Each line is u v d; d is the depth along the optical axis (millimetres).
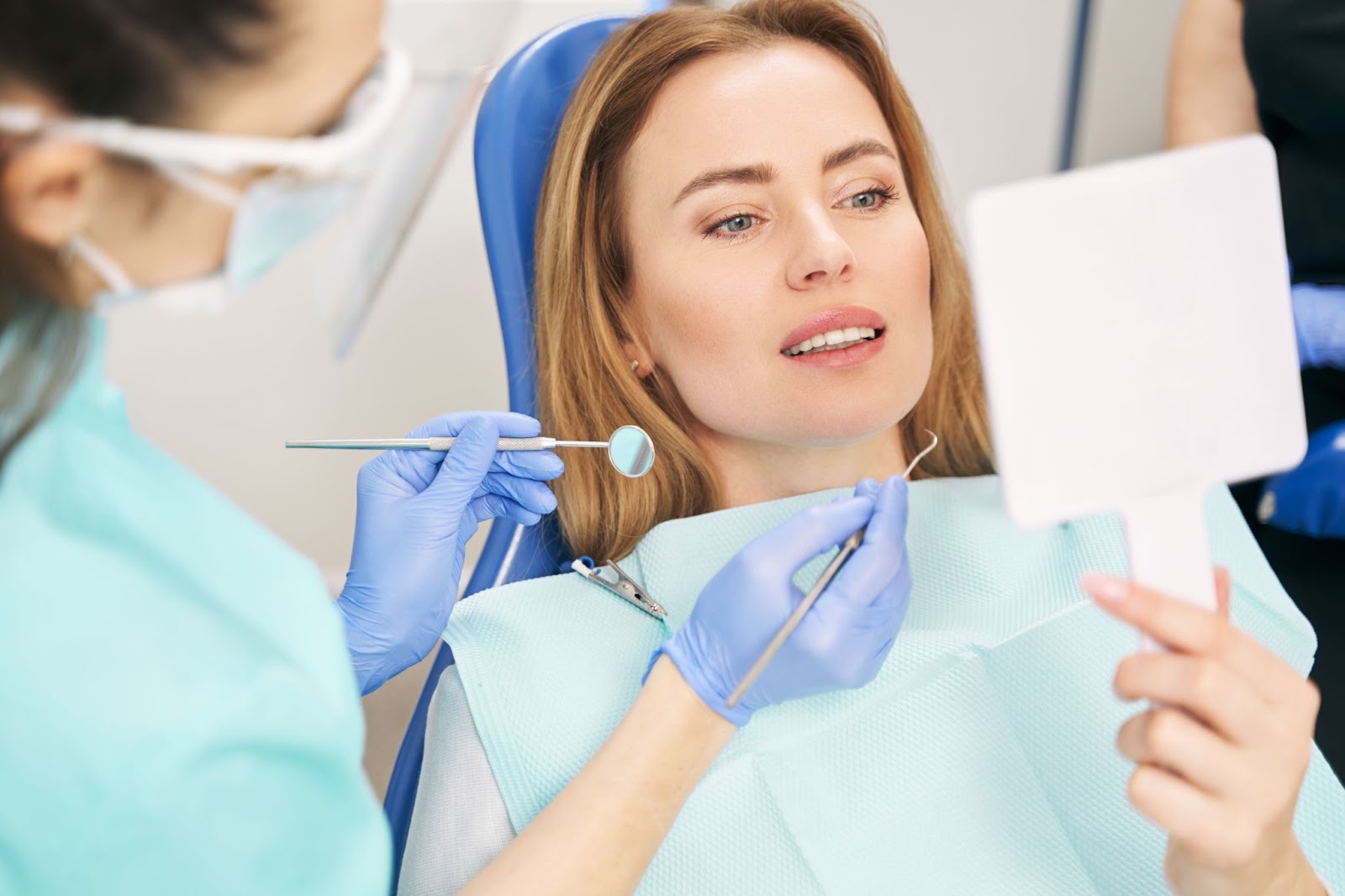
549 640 1080
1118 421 634
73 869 636
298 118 643
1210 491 1149
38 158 585
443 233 1927
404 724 2025
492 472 1155
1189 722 647
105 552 673
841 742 999
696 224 1087
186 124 610
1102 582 638
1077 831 977
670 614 1104
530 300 1325
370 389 2002
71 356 675
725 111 1076
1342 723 1268
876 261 1071
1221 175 618
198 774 637
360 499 1111
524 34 1866
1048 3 2195
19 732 626
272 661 674
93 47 566
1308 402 1477
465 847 989
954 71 2270
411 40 750
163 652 651
